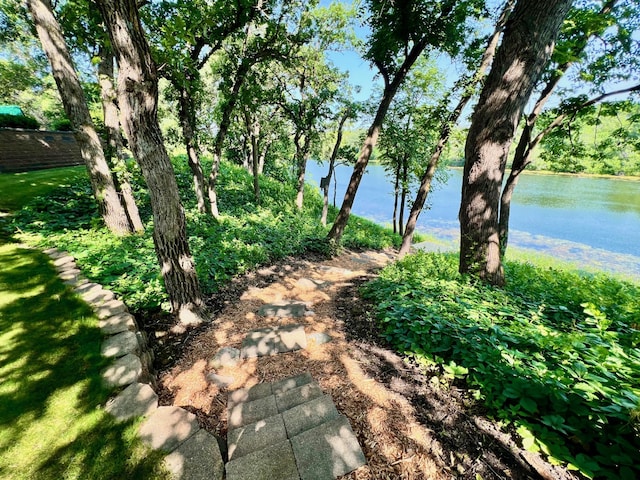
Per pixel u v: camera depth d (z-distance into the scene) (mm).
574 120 8859
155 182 3309
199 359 3344
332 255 9000
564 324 3227
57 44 5535
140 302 3896
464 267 4672
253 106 9875
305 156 15641
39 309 3422
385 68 8359
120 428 2119
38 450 1934
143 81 2877
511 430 1977
